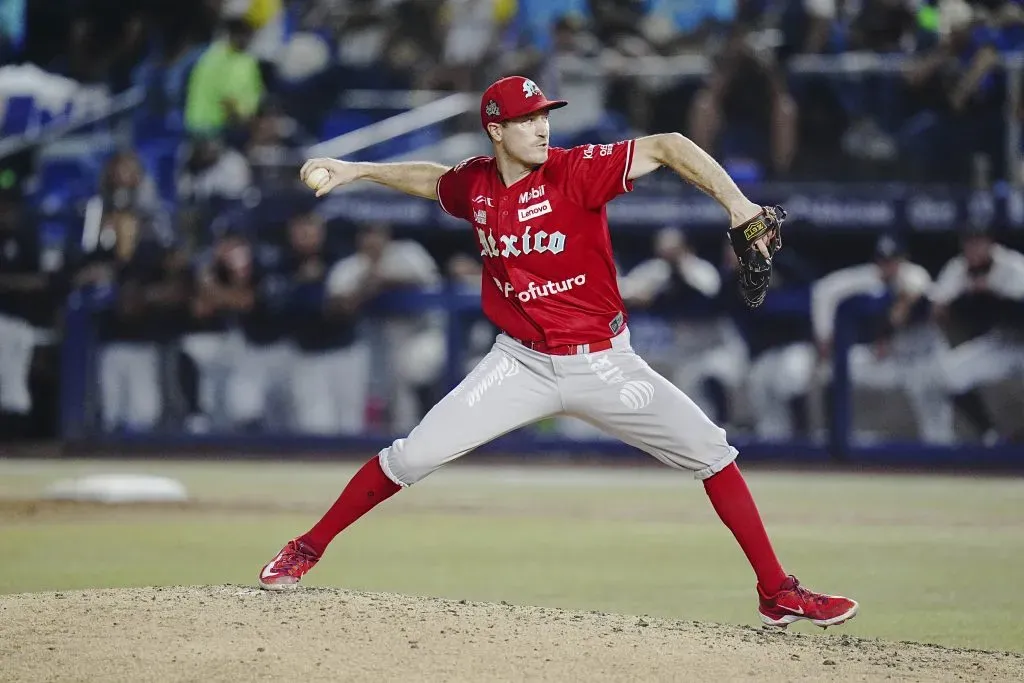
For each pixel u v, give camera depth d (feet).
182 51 176.45
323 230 158.40
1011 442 153.07
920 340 153.17
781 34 166.40
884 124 161.99
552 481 143.74
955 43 160.86
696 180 52.75
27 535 97.09
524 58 164.25
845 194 152.46
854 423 154.71
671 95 163.22
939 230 152.97
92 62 179.63
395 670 46.83
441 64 171.94
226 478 139.13
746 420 155.74
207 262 157.69
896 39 165.17
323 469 148.36
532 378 55.62
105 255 160.56
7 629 51.37
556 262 53.93
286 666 46.88
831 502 124.06
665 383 55.72
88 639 49.98
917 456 153.38
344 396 158.40
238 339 159.02
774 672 48.47
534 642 51.08
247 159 163.32
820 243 158.61
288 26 177.58
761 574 56.44
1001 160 159.33
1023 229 152.25
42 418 164.14
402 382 157.17
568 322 54.75
